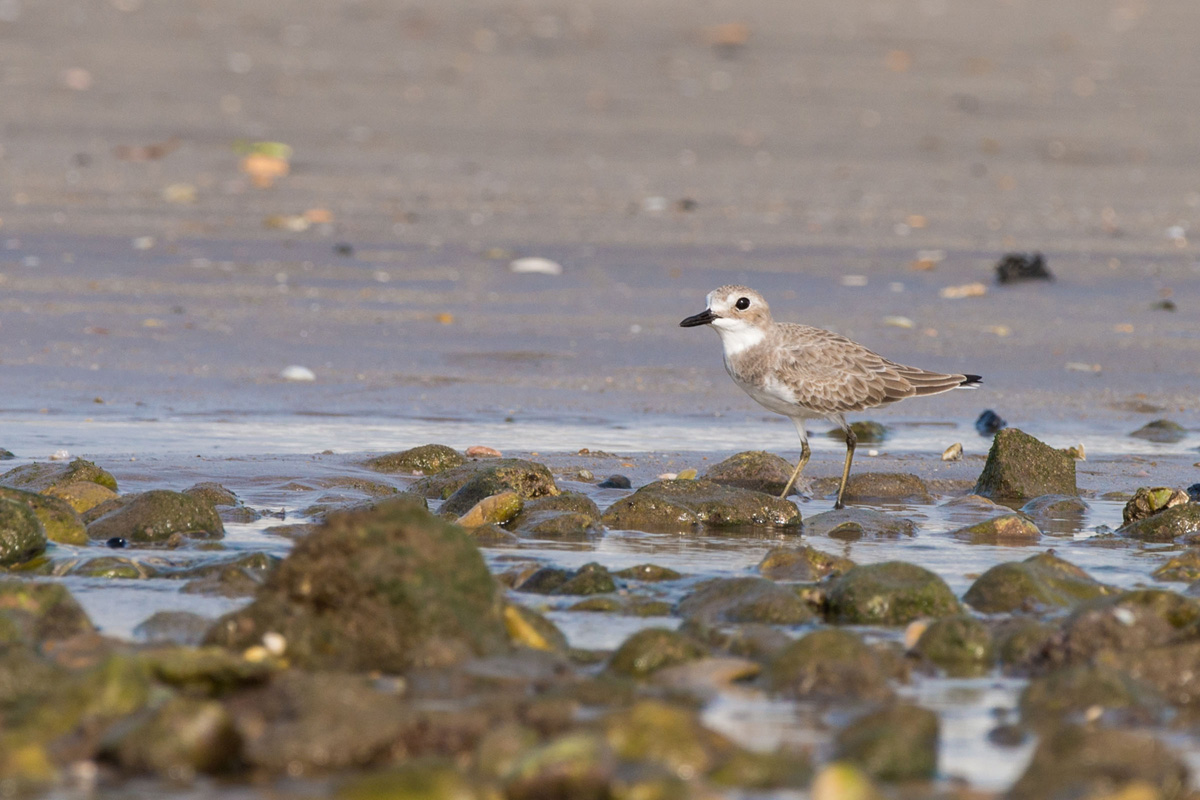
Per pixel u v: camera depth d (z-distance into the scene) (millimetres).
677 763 6094
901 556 9984
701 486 11086
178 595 8625
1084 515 11367
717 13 44875
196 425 13367
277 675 6867
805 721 6828
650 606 8602
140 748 6020
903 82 37031
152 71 34250
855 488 12164
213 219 22750
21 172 25062
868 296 19312
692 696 7117
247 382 14969
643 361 16406
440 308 18297
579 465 12414
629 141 30094
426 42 39438
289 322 17359
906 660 7781
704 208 24734
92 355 15625
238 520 10477
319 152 28109
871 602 8492
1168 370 16359
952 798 6000
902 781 6191
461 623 7438
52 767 6000
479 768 5957
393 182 25938
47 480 10758
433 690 7027
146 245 20906
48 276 18922
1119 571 9617
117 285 18703
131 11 40500
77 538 9805
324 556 7484
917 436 14109
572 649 7840
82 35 37250
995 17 46250
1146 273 20953
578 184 26250
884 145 30578
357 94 33375
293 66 35812
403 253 21141
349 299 18578
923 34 43312
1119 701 6957
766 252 21719
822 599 8727
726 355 12547
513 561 9594
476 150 28828
